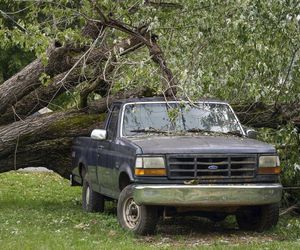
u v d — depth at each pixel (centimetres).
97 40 1099
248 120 1153
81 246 780
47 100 1318
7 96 1283
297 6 970
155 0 1098
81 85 1250
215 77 1024
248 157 869
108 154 977
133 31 1052
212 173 855
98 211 1103
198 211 889
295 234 907
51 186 1698
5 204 1275
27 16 1056
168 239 855
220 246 795
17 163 1321
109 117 1045
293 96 1059
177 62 1035
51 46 1152
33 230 907
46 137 1286
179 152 851
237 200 846
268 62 995
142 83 1052
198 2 1048
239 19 959
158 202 834
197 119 984
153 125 970
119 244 797
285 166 1057
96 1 1005
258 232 927
